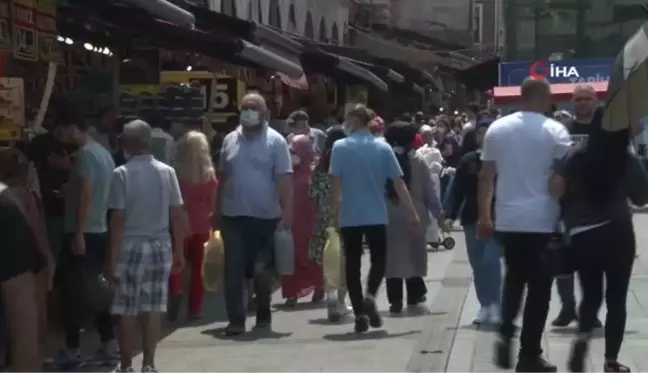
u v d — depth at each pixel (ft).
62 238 62.39
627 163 48.93
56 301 68.85
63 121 63.57
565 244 50.03
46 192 63.67
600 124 48.73
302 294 80.48
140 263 54.13
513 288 52.80
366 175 66.18
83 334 70.08
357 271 68.03
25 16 60.95
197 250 74.90
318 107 145.07
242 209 67.87
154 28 77.36
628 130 48.57
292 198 72.23
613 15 187.42
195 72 99.50
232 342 66.64
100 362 61.31
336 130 77.71
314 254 78.54
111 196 54.24
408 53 241.55
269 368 58.85
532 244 51.24
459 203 68.23
